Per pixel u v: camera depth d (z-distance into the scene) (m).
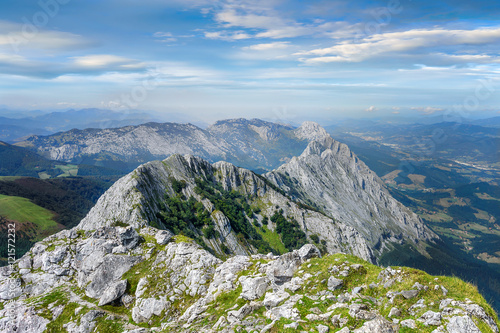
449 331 23.53
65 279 66.56
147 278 58.06
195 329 37.03
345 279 36.16
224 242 177.62
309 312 31.64
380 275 34.28
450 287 29.06
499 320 25.97
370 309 29.86
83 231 80.25
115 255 64.56
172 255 64.19
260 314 35.12
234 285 45.72
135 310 51.25
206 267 56.91
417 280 30.73
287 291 37.78
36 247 74.44
